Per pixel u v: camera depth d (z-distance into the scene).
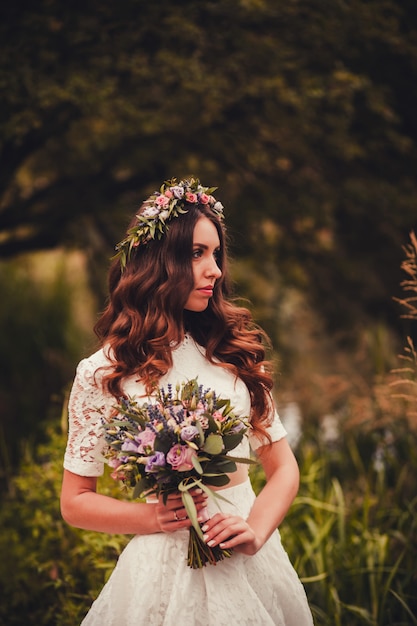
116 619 2.15
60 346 7.14
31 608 3.60
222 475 2.04
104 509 2.18
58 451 3.63
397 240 7.36
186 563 2.12
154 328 2.28
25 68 5.05
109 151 6.82
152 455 1.98
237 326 2.46
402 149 6.24
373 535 3.81
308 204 6.78
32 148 6.41
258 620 2.08
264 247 7.25
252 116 6.07
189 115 5.84
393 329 7.81
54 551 3.55
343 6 5.41
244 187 6.88
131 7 5.14
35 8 5.14
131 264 2.36
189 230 2.29
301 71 5.58
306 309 8.39
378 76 6.18
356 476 4.60
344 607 3.37
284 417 5.90
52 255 10.05
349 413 5.15
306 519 3.83
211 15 5.30
